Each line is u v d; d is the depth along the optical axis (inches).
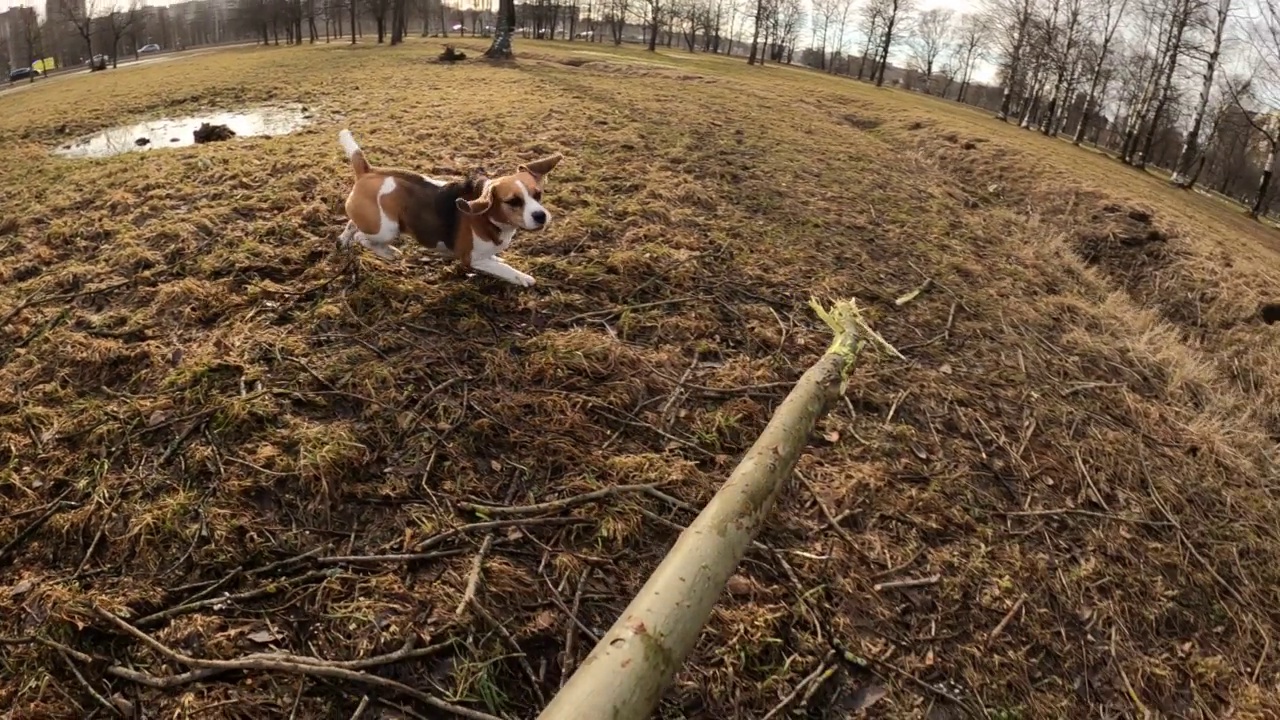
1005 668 72.6
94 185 133.7
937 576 77.9
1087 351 127.3
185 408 78.0
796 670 67.0
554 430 82.1
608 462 79.6
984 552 81.8
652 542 73.0
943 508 85.4
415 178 97.0
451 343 91.4
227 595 62.8
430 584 65.3
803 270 126.6
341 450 74.1
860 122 317.7
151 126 222.7
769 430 47.1
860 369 102.9
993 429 99.9
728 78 413.7
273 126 206.2
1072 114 1212.5
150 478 71.1
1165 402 122.3
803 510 80.4
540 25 1305.4
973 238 165.8
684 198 146.6
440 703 58.1
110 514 67.7
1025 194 227.6
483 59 427.2
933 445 94.0
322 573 65.1
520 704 60.0
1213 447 111.9
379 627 61.7
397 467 75.1
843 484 84.1
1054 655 75.4
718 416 88.5
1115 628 79.7
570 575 68.3
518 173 95.1
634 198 140.9
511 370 88.7
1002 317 129.5
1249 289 176.7
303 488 71.2
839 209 160.7
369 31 1588.3
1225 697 77.9
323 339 89.3
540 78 311.9
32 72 976.3
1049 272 160.4
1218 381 144.5
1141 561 87.7
